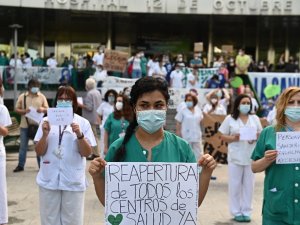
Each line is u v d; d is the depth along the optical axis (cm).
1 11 2586
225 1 2514
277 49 2927
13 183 974
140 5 2508
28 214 746
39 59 2328
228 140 736
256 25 2903
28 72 2127
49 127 491
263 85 1930
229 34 2930
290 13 2483
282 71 2570
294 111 411
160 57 2542
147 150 327
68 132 497
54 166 496
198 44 2445
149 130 320
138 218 324
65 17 2781
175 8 2523
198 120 1036
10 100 2105
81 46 2877
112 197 323
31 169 1136
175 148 333
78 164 500
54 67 2191
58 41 2859
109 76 1978
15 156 1340
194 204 325
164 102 324
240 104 741
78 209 504
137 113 321
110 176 323
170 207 325
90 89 1311
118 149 329
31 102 1078
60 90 518
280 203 407
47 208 498
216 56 2939
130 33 2947
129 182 324
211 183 1023
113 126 802
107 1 2480
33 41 2831
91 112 1294
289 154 401
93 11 2539
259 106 1781
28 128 1096
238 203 734
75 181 497
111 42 2888
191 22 2927
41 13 2648
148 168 324
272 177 412
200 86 2027
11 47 2789
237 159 728
